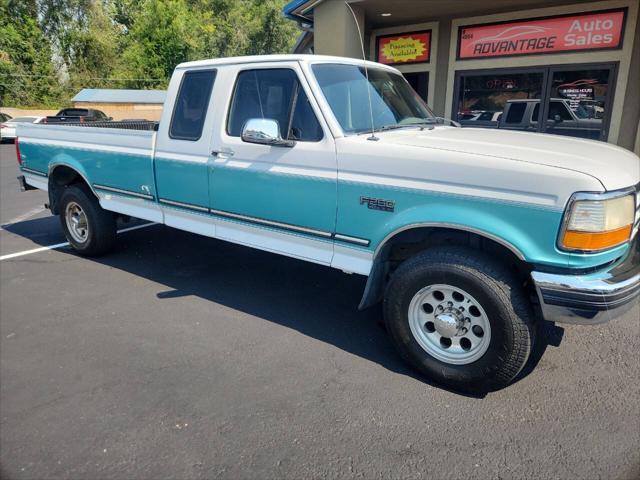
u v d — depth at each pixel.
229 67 4.00
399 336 3.22
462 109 10.16
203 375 3.26
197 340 3.74
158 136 4.48
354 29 9.48
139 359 3.47
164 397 3.02
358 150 3.25
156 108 33.09
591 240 2.58
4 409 2.92
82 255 5.79
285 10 10.04
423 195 3.01
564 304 2.67
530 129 9.38
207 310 4.28
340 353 3.56
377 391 3.09
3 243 6.39
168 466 2.47
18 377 3.25
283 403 2.96
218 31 44.84
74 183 5.73
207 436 2.68
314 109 3.46
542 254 2.71
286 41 46.69
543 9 8.78
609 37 8.28
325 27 9.60
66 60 38.62
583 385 3.13
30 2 36.19
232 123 3.97
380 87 4.06
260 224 3.90
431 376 3.15
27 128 6.00
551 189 2.63
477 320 2.97
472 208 2.87
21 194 10.23
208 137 4.09
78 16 38.53
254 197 3.85
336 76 3.72
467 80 9.98
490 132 3.75
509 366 2.86
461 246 3.04
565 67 8.79
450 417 2.83
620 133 8.52
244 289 4.74
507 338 2.81
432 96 10.43
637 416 2.83
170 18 40.09
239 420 2.81
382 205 3.18
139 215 4.89
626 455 2.53
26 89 35.38
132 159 4.74
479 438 2.66
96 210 5.40
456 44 9.88
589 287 2.61
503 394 3.05
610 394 3.04
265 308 4.32
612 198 2.59
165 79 40.84
